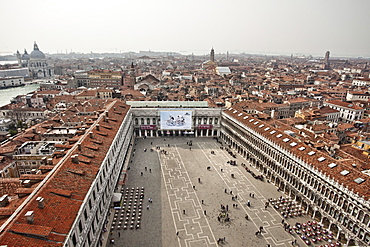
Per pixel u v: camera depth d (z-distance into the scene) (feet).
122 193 272.72
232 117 399.44
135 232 216.54
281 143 286.05
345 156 263.70
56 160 203.21
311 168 234.79
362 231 185.37
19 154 264.31
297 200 257.75
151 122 447.01
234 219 236.22
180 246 202.49
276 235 216.54
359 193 187.62
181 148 403.54
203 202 261.24
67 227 132.77
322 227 222.69
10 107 560.61
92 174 185.47
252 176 315.78
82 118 380.17
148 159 360.89
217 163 351.05
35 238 118.21
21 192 151.53
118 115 351.87
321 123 403.54
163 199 264.93
